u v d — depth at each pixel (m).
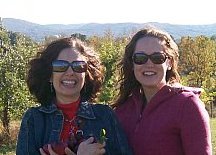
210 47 22.36
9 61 9.61
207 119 1.97
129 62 2.22
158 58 2.09
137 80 2.18
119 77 2.32
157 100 2.06
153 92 2.15
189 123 1.96
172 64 2.18
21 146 1.98
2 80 9.55
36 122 2.00
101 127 2.01
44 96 2.05
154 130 2.04
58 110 2.00
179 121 1.99
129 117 2.20
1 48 10.20
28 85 2.08
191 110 1.97
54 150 1.91
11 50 9.97
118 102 2.29
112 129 2.03
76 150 1.93
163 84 2.12
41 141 1.98
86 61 2.03
